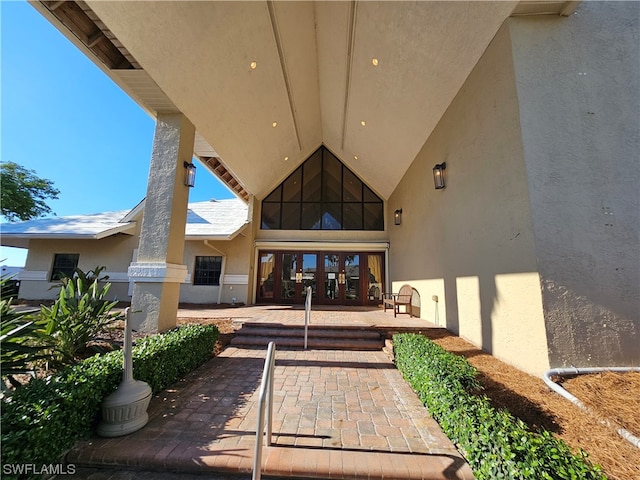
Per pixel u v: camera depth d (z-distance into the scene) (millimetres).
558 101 3582
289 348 5480
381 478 2119
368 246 10969
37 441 1905
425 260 6992
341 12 5754
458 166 5184
